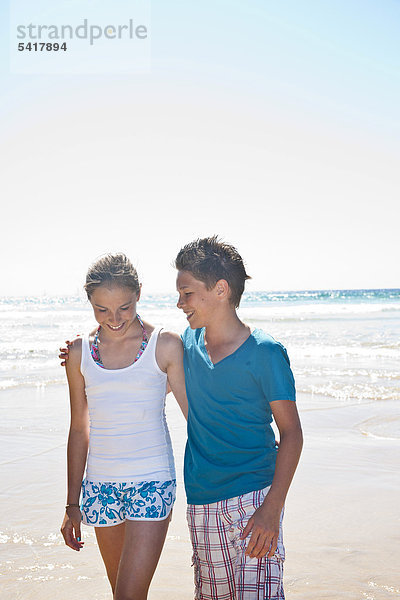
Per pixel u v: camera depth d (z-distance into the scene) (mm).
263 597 2174
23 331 24672
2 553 3695
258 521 2129
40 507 4434
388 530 3982
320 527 4055
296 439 2234
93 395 2523
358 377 10469
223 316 2387
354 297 71000
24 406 8008
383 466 5355
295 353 14414
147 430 2502
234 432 2348
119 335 2494
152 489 2436
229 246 2463
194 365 2432
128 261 2510
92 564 3559
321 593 3154
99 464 2504
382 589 3193
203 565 2396
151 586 3299
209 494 2357
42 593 3193
